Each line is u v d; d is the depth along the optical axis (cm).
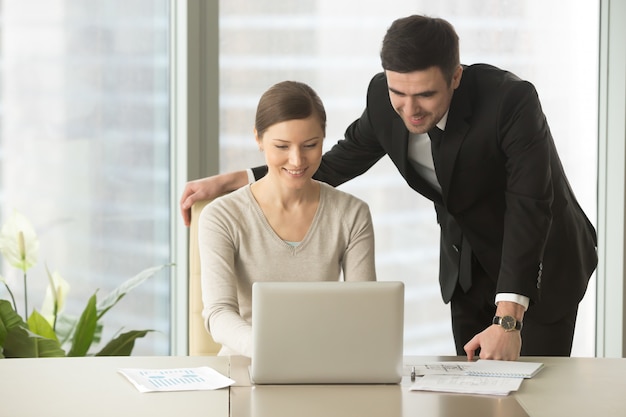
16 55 473
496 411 238
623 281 540
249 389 259
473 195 357
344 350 263
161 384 262
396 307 263
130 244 492
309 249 340
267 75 504
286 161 324
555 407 242
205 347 347
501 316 308
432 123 326
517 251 317
